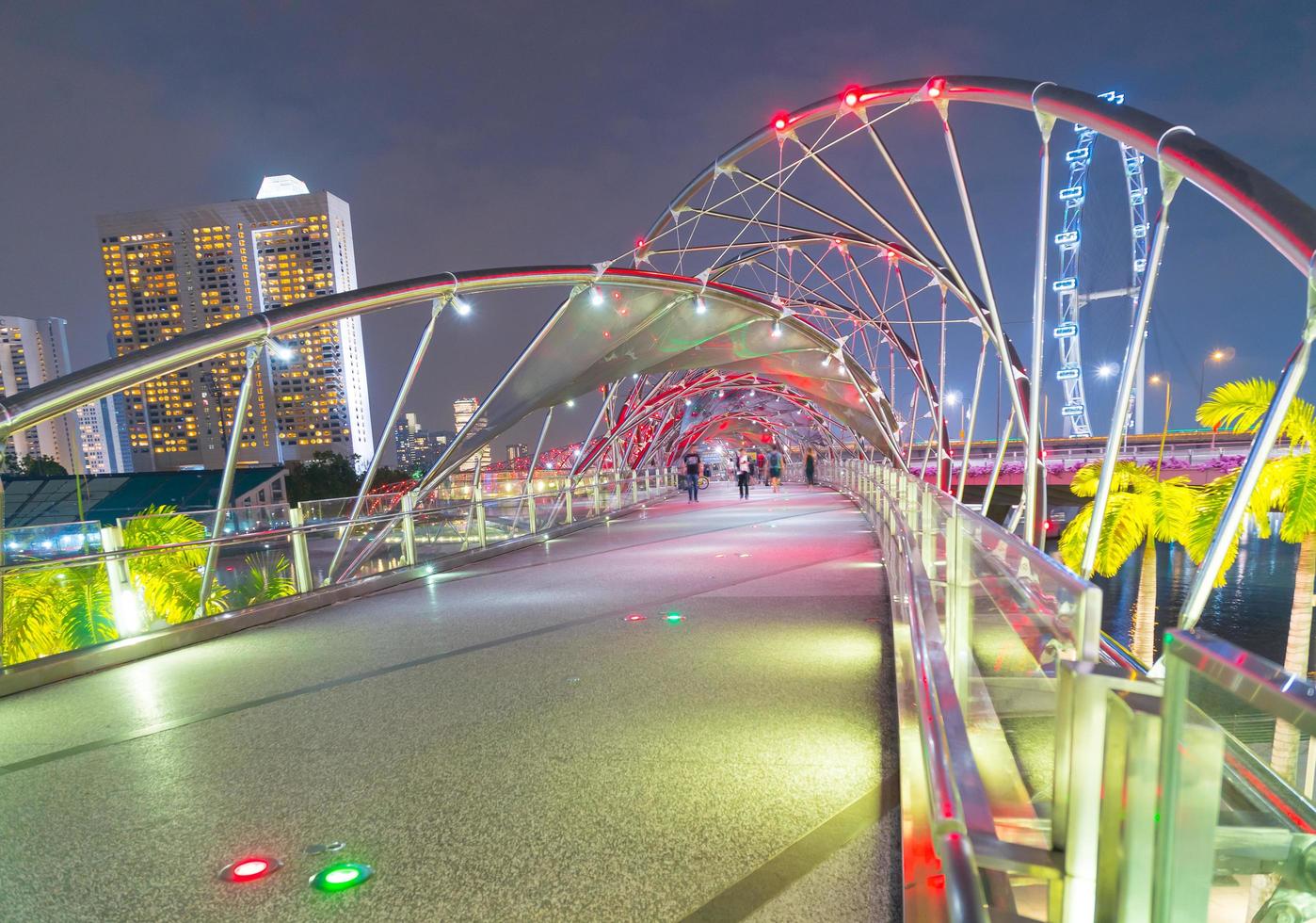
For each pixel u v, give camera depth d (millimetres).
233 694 6566
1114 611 52844
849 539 16469
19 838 4008
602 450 42031
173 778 4730
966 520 3703
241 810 4191
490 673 6707
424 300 14141
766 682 6043
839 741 4754
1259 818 1019
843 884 3154
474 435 23812
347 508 12406
